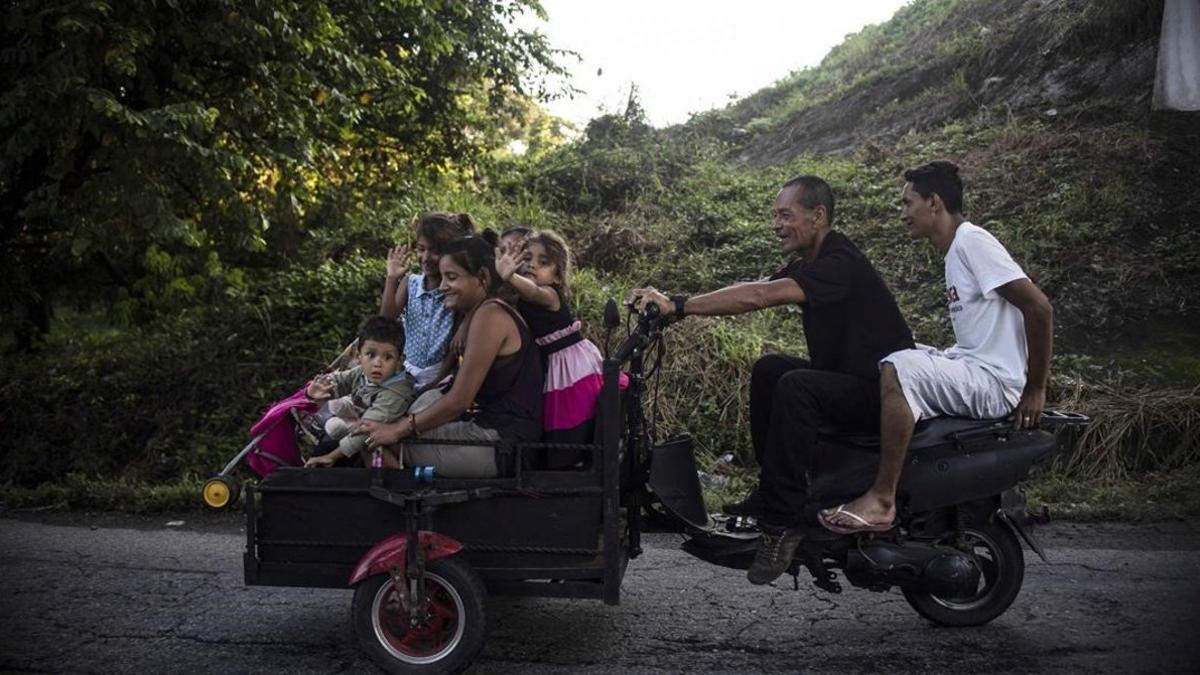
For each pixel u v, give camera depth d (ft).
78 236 29.32
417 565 12.93
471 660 13.06
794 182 14.76
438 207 37.86
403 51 39.55
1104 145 36.91
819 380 14.10
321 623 15.43
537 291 13.89
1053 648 14.07
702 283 33.42
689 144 49.32
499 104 46.98
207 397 29.22
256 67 30.91
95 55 27.86
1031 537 14.58
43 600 16.51
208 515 22.76
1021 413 14.28
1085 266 31.71
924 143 42.27
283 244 38.83
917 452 14.12
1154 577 17.24
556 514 13.26
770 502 14.28
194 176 29.94
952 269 14.73
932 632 14.79
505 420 13.67
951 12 57.77
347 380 15.15
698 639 14.64
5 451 28.99
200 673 13.50
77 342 36.55
